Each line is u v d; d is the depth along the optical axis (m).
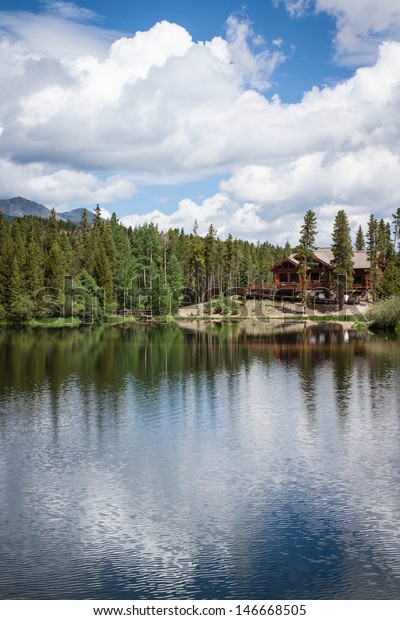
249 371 45.59
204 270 138.88
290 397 35.38
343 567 15.20
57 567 15.35
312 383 40.09
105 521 18.05
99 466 22.92
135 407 32.75
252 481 21.20
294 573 14.96
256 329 91.44
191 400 34.56
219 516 18.30
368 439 26.34
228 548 16.27
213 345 66.06
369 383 39.91
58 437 26.81
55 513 18.62
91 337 78.31
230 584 14.51
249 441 26.16
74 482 21.23
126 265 130.50
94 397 35.34
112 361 51.62
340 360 51.59
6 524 17.88
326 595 14.02
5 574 15.03
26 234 157.50
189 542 16.62
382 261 117.44
